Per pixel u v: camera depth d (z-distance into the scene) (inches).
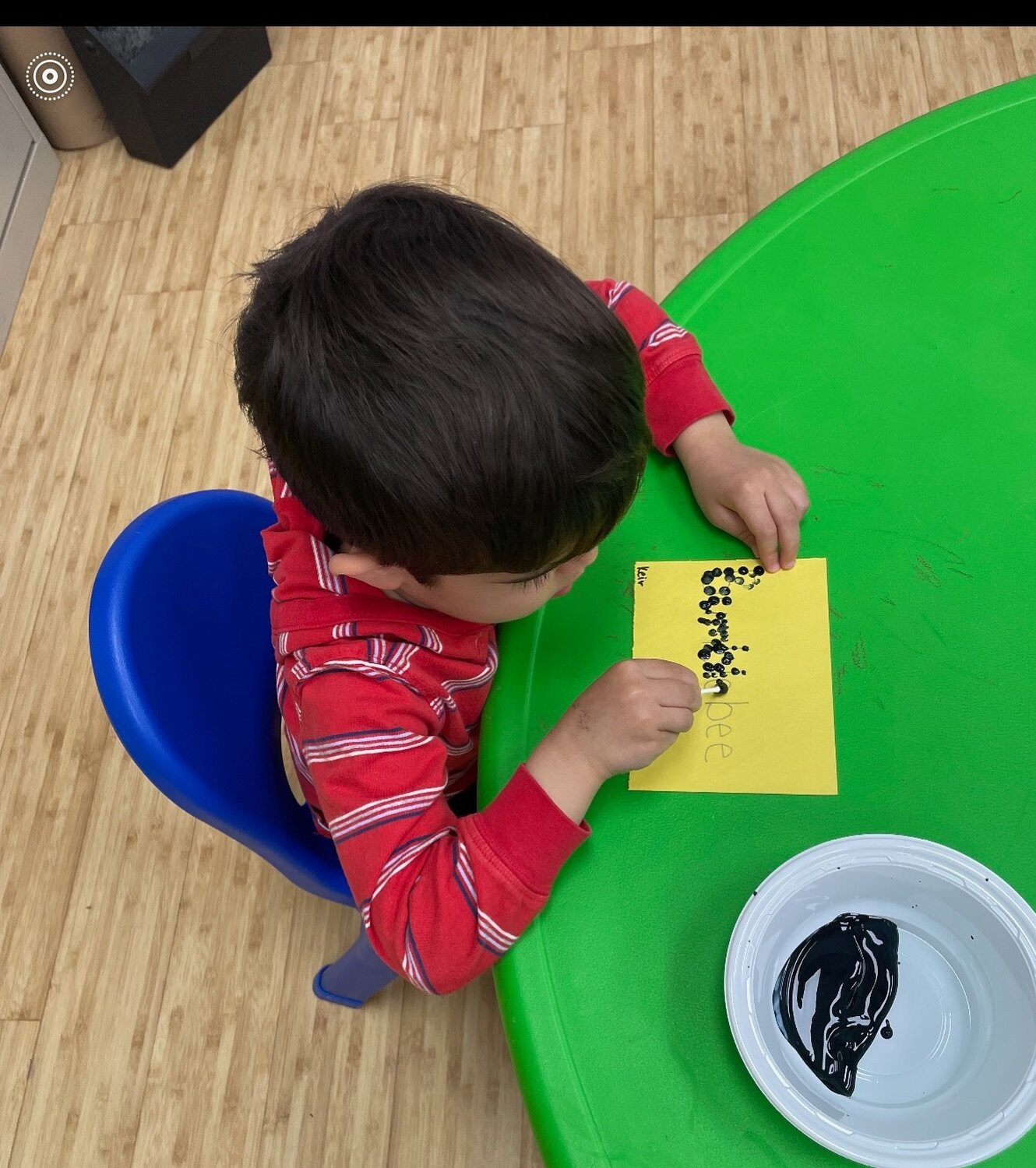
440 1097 47.8
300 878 33.1
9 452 66.4
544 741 26.3
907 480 28.9
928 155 33.3
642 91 73.0
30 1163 48.3
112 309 70.5
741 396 30.7
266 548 29.7
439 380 20.2
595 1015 23.7
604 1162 22.3
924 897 23.6
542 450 20.5
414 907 25.6
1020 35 69.3
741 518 28.8
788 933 24.0
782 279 32.1
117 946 52.4
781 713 26.4
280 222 72.1
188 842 54.5
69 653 59.5
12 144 71.9
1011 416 29.4
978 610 27.0
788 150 68.7
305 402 21.2
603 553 29.4
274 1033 49.8
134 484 64.3
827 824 25.0
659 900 24.7
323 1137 47.6
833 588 27.7
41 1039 50.8
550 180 70.7
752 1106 22.5
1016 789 24.8
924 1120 21.7
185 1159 47.8
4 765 57.1
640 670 26.3
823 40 72.2
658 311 32.2
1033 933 21.7
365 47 79.0
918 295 31.3
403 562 22.9
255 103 77.7
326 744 27.3
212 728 29.4
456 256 21.2
